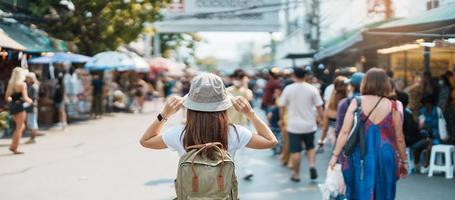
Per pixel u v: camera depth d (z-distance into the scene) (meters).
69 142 14.77
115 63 21.97
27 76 14.12
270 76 13.73
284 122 11.01
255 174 10.23
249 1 32.97
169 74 38.94
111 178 9.59
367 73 5.30
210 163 3.39
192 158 3.40
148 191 8.53
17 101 12.25
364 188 5.07
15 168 10.56
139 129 18.56
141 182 9.25
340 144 5.37
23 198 8.02
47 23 20.86
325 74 20.42
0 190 8.57
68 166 10.84
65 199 7.98
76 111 21.80
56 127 18.66
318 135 16.78
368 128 5.15
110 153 12.69
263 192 8.57
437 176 9.67
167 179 9.49
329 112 9.66
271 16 33.09
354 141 5.18
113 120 22.38
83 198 8.05
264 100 13.80
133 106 27.80
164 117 3.65
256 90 34.34
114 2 21.28
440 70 13.79
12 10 18.98
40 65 20.58
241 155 9.90
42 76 20.73
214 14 33.06
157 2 22.50
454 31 9.57
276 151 12.88
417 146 9.91
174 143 3.65
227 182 3.37
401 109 5.21
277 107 12.77
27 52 17.17
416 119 11.03
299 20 36.78
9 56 16.31
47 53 17.12
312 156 9.44
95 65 21.95
